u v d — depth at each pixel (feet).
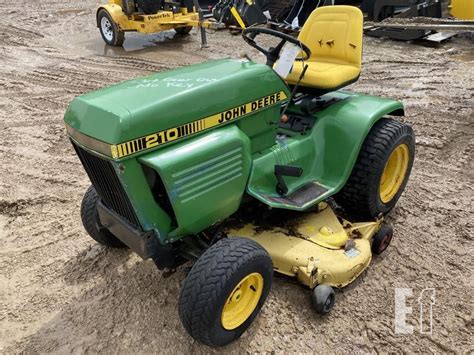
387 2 28.19
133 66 23.52
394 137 9.85
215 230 8.77
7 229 10.93
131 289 8.99
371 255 9.23
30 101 18.85
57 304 8.69
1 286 9.14
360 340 7.82
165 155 6.94
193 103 7.27
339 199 10.43
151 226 7.38
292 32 26.48
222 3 29.09
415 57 23.09
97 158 7.16
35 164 13.91
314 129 9.52
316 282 8.23
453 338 7.79
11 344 7.87
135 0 26.37
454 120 15.85
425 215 11.03
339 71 10.09
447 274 9.18
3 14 36.83
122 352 7.68
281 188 8.66
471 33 26.61
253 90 8.13
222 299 6.78
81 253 10.05
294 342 7.80
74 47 27.71
